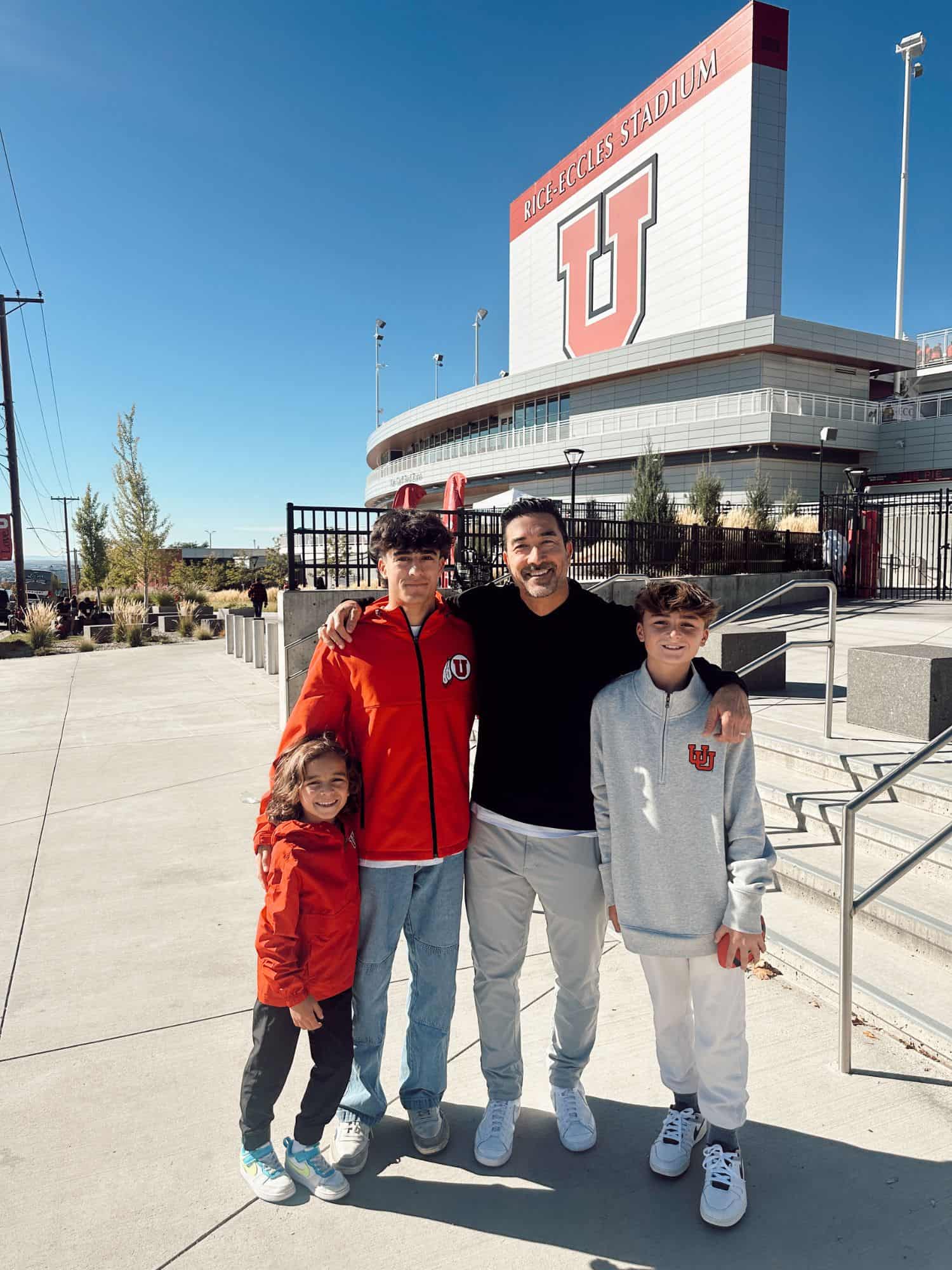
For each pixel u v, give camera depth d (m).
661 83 37.91
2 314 22.77
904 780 4.07
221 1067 2.61
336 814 2.00
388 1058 2.66
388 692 2.05
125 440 27.22
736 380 33.34
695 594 1.86
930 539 18.41
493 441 43.22
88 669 13.84
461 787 2.16
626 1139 2.24
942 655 4.99
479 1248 1.85
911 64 31.05
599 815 2.09
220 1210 1.99
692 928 1.95
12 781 6.33
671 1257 1.82
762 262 34.25
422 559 2.03
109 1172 2.12
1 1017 2.92
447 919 2.17
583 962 2.20
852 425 30.84
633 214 39.94
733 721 1.85
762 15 33.19
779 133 34.12
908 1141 2.18
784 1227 1.89
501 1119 2.18
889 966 3.01
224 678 12.09
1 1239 1.89
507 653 2.15
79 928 3.69
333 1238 1.89
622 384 38.09
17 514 23.38
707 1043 1.99
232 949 3.48
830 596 4.88
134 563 29.44
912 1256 1.80
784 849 3.90
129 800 5.77
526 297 49.94
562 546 2.08
